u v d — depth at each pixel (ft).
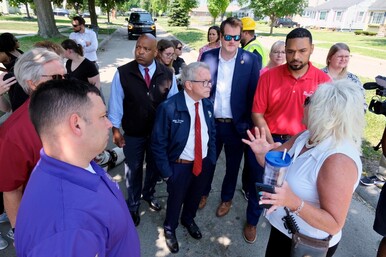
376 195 11.18
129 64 8.25
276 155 4.33
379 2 128.57
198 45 52.80
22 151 4.85
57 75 5.22
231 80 9.08
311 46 7.52
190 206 8.70
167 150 7.63
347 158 4.12
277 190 3.90
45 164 3.09
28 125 4.86
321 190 4.21
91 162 3.78
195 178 8.19
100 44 49.19
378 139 15.26
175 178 7.73
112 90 8.40
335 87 4.31
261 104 8.39
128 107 8.45
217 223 9.67
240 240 8.97
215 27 16.37
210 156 8.24
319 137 4.43
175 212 8.13
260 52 12.16
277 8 84.02
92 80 11.93
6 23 79.00
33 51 5.21
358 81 11.00
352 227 9.60
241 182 12.25
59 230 2.66
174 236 8.47
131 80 8.13
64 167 3.03
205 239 8.95
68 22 100.42
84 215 2.86
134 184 9.18
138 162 9.04
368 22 133.18
